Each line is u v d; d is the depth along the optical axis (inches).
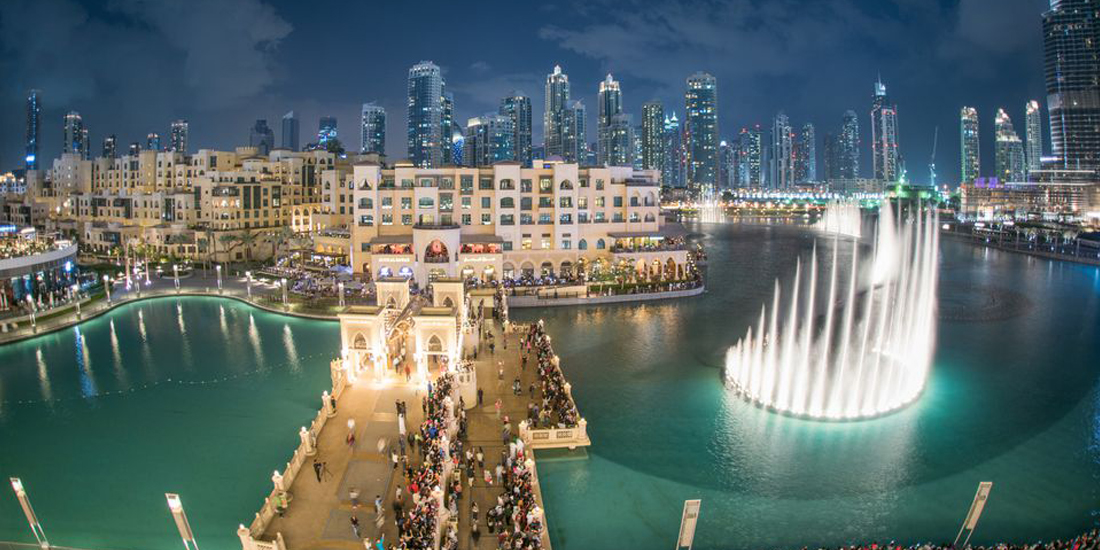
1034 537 1781.5
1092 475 2112.5
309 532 1610.5
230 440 2313.0
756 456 2220.7
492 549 1576.0
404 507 1702.8
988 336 3779.5
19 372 3058.6
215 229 6491.1
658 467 2145.7
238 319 4101.9
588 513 1877.5
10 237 5118.1
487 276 4955.7
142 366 3137.3
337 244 6018.7
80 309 4195.4
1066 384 2930.6
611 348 3462.1
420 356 2586.1
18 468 2110.0
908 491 2006.6
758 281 5816.9
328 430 2169.0
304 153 7529.5
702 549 1717.5
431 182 5128.0
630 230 5403.5
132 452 2222.0
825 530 1806.1
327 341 3565.5
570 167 5182.1
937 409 2637.8
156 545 1694.1
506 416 2265.0
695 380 2957.7
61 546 1681.8
